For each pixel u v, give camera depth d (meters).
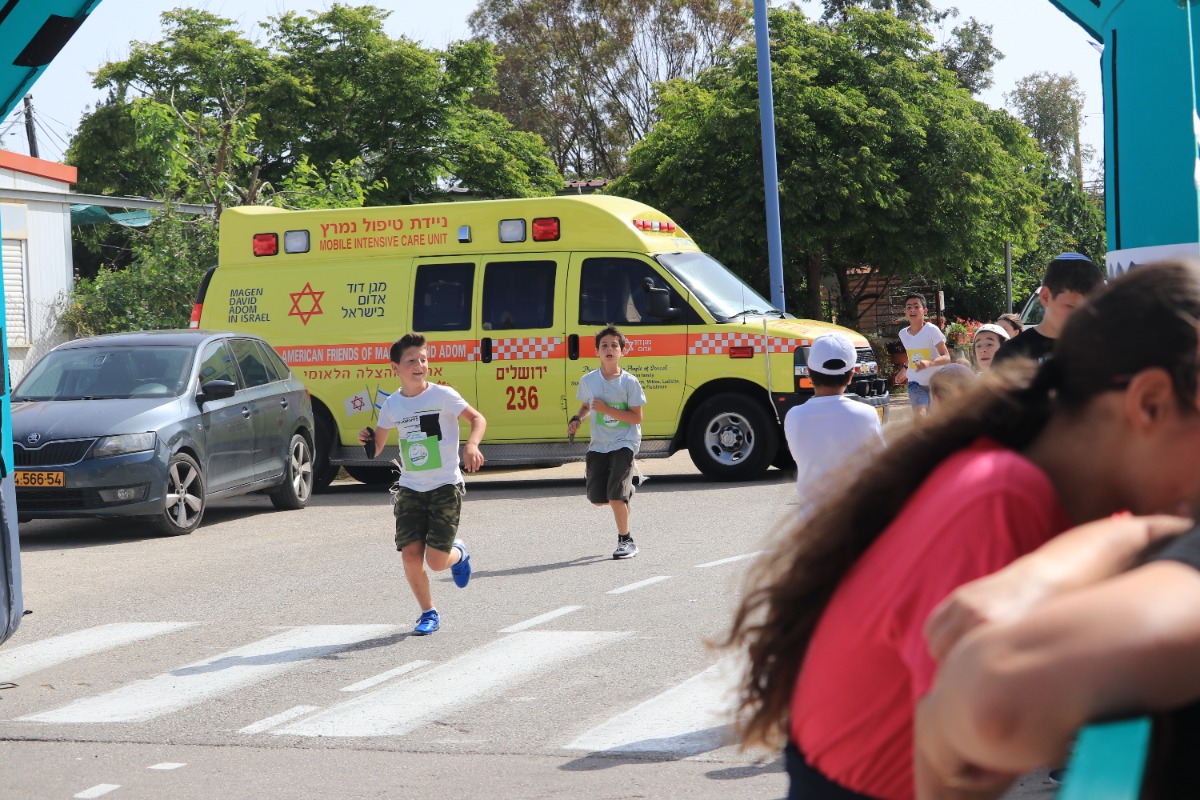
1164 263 1.89
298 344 19.33
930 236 36.81
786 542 2.22
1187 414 1.83
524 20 58.12
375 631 9.54
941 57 39.72
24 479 14.23
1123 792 1.19
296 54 49.84
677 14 56.97
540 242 18.42
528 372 18.33
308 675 8.36
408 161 49.31
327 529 15.33
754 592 2.27
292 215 19.53
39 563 13.36
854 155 35.44
